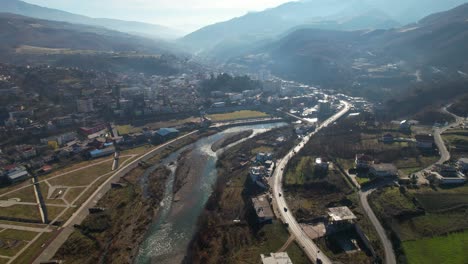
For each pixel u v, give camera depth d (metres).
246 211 154.12
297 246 125.38
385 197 151.00
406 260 112.25
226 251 126.62
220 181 188.50
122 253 131.50
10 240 136.62
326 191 166.12
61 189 183.00
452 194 147.00
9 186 186.38
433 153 194.38
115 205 167.50
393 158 192.38
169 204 170.75
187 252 132.88
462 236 122.06
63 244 136.38
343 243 126.50
